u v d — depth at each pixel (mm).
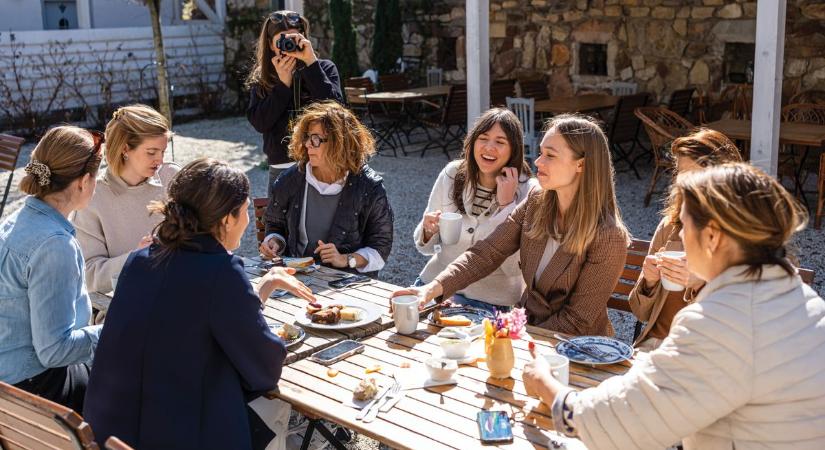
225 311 2219
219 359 2277
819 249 5840
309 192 3709
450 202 3619
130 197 3518
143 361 2211
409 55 12180
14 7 13055
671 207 2881
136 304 2240
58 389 2721
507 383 2398
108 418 2242
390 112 10688
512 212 3217
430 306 3043
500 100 9672
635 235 6445
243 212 2346
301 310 2977
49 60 12289
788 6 8492
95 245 3480
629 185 8195
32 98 12070
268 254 3680
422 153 9781
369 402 2271
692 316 1667
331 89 4559
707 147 2822
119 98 13055
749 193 1622
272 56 4574
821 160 6258
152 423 2199
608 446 1748
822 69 8359
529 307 3082
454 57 11789
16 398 1926
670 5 9469
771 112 5746
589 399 1806
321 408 2252
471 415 2203
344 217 3678
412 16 12000
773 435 1623
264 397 2533
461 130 10852
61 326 2557
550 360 2295
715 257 1697
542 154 2889
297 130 3668
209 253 2283
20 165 9922
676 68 9570
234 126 12531
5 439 2248
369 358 2604
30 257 2543
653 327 2906
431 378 2414
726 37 9078
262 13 13383
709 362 1620
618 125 8273
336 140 3596
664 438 1688
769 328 1608
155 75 13352
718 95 9258
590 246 2926
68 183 2646
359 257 3627
